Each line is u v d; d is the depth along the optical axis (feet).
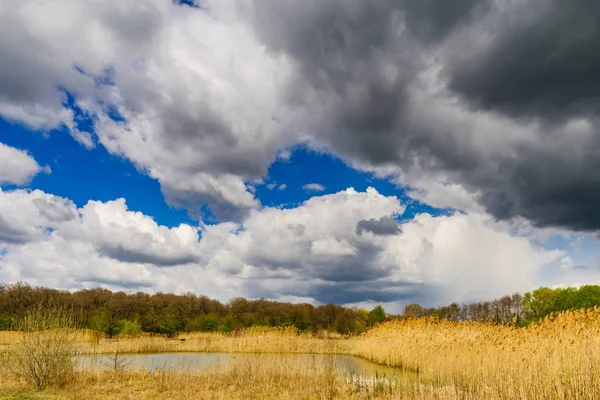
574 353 54.80
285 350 132.57
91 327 152.15
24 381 60.18
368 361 104.88
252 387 60.13
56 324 60.34
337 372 75.25
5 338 99.45
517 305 200.95
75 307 222.07
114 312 224.74
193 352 129.08
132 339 147.64
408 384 62.13
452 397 51.57
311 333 172.24
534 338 67.77
